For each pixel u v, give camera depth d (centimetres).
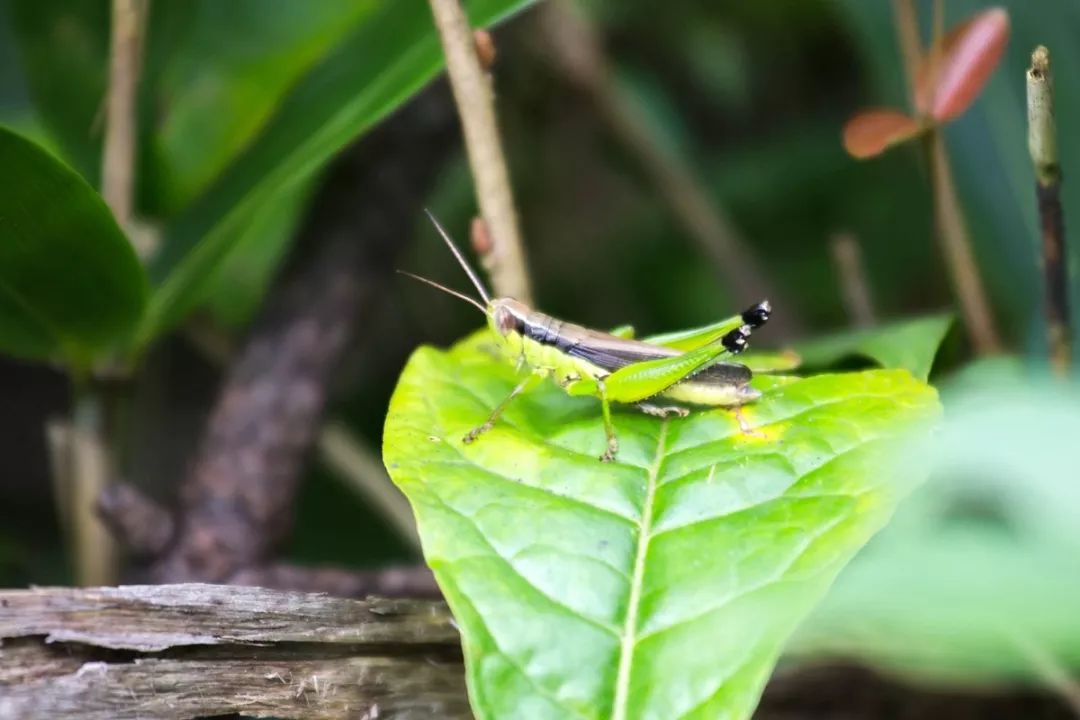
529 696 23
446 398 26
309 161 27
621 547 24
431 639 25
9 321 28
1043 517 12
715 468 25
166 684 24
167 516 29
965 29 26
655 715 23
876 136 27
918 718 27
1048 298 26
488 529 24
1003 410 13
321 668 25
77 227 26
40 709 24
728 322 26
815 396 26
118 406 29
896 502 24
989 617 13
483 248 28
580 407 26
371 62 28
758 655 23
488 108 27
